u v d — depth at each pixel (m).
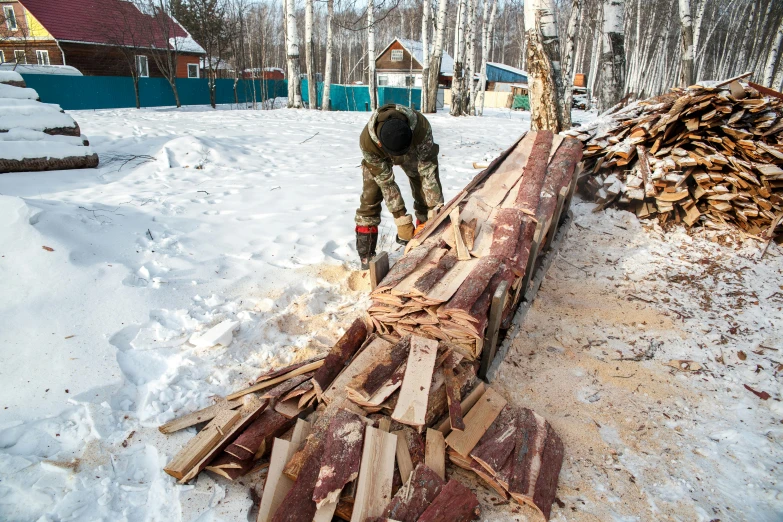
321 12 34.59
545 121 6.75
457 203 3.62
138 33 24.53
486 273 2.73
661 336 3.53
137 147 8.62
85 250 3.94
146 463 2.37
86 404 2.61
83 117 13.12
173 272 3.98
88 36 24.42
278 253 4.48
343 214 5.52
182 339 3.25
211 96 25.12
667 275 4.35
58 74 21.11
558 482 2.34
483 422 2.45
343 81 48.16
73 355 2.97
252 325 3.42
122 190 6.45
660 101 5.70
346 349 2.74
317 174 7.49
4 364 2.86
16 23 23.84
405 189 6.57
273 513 2.07
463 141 10.64
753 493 2.33
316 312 3.66
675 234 5.02
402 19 35.66
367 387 2.38
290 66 19.20
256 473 2.35
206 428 2.44
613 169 5.50
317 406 2.60
